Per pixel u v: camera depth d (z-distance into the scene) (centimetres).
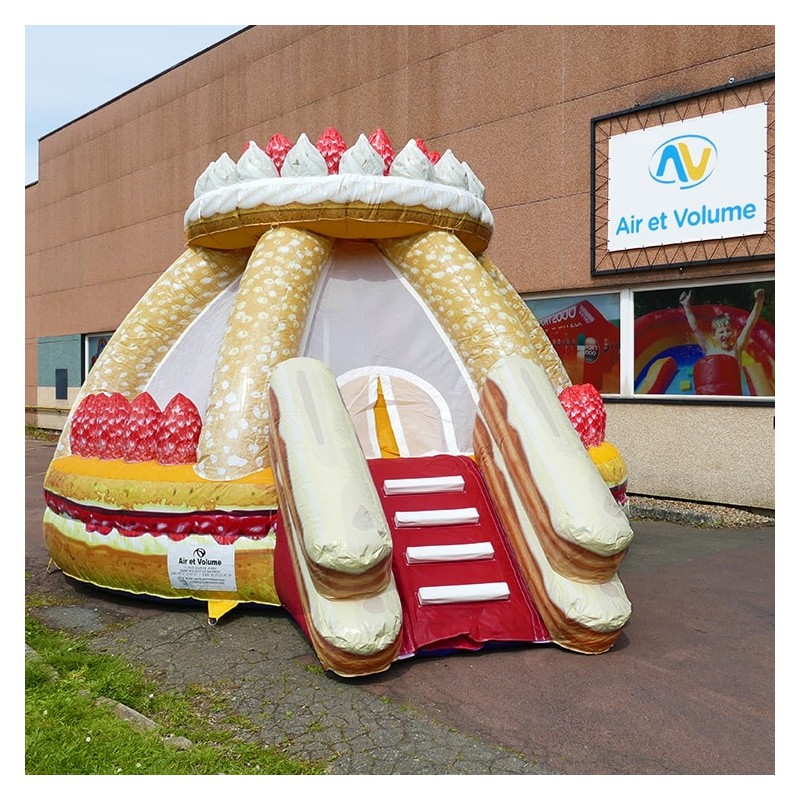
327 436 419
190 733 344
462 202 573
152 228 1714
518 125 1056
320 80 1306
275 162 574
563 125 1012
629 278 958
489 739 337
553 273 1030
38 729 340
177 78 1609
